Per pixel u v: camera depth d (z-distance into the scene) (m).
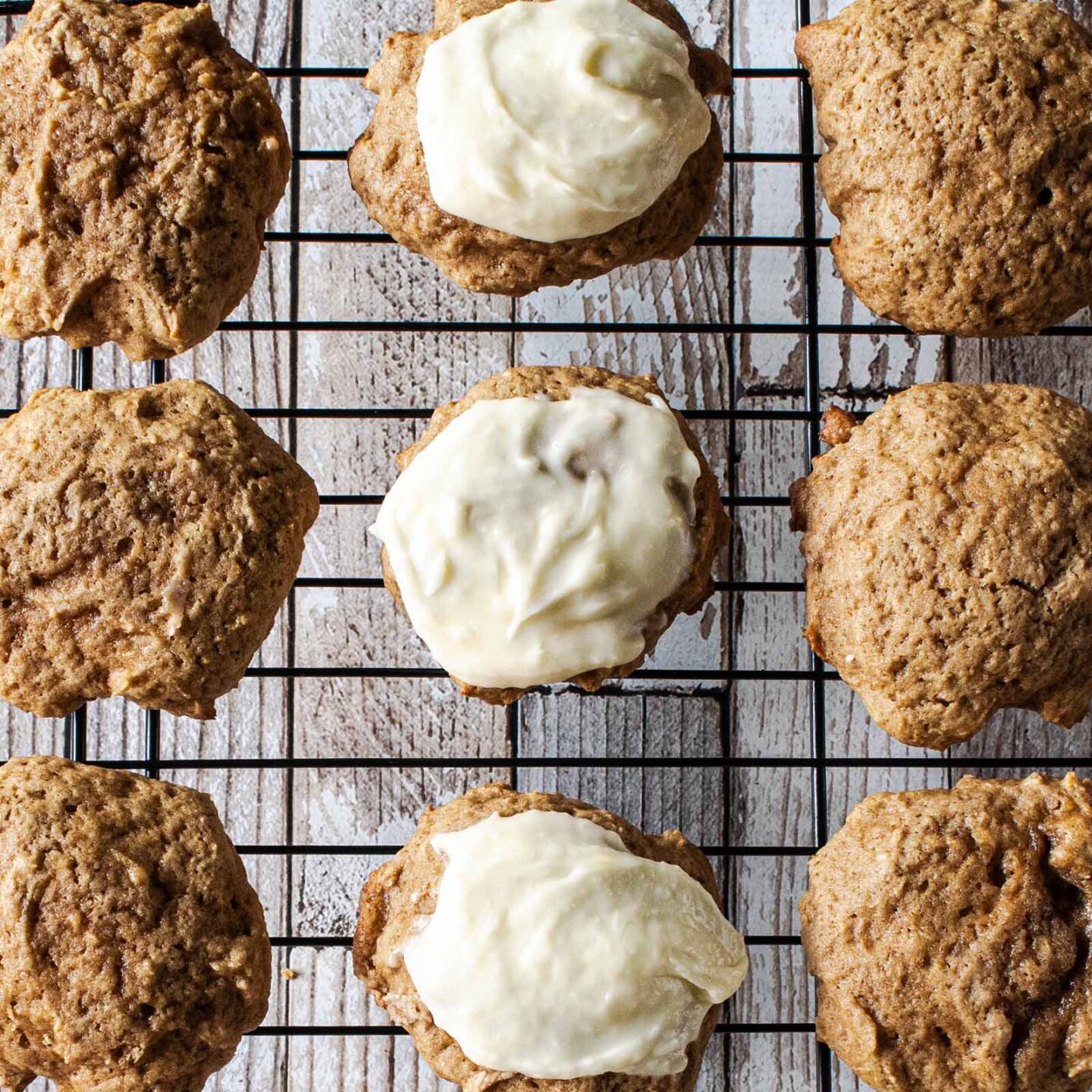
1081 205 0.51
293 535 0.51
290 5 0.56
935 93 0.51
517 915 0.49
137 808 0.50
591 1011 0.49
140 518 0.50
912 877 0.50
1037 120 0.51
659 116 0.51
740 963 0.51
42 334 0.51
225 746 0.56
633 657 0.51
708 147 0.53
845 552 0.51
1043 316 0.52
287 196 0.56
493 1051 0.49
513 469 0.51
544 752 0.56
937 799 0.51
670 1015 0.50
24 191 0.50
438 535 0.51
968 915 0.50
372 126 0.52
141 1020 0.49
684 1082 0.51
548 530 0.51
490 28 0.51
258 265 0.54
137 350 0.52
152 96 0.50
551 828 0.50
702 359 0.56
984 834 0.50
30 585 0.50
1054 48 0.51
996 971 0.50
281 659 0.56
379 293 0.56
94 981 0.49
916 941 0.50
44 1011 0.49
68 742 0.56
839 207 0.52
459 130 0.50
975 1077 0.50
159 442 0.50
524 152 0.50
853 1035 0.50
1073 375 0.56
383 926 0.51
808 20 0.56
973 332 0.52
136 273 0.50
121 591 0.50
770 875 0.56
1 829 0.50
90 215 0.50
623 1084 0.50
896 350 0.56
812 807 0.56
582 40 0.51
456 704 0.56
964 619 0.50
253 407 0.56
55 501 0.50
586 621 0.51
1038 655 0.50
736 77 0.56
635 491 0.51
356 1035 0.56
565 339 0.56
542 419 0.51
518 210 0.51
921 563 0.50
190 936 0.49
